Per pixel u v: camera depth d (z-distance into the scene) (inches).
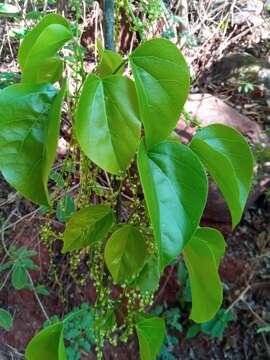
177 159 11.8
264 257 34.8
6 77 31.8
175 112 11.5
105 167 11.1
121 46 31.5
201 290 15.0
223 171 12.9
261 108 43.2
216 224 35.2
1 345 30.2
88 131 10.9
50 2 38.1
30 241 32.2
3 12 29.2
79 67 13.6
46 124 11.9
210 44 48.3
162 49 11.3
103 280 17.6
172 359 31.1
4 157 11.6
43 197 11.9
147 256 14.5
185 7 46.1
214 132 14.3
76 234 14.9
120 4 15.0
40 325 31.0
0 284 31.3
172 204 11.3
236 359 32.5
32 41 13.1
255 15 52.4
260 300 33.9
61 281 31.8
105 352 30.8
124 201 24.6
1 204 34.1
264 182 36.3
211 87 45.7
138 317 17.0
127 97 11.3
